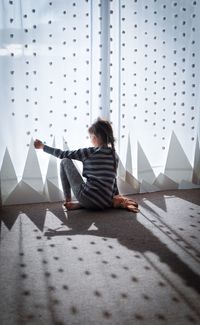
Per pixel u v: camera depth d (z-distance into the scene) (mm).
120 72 2293
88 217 2176
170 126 2514
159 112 2461
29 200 2393
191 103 2506
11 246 1797
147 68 2357
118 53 2270
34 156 2301
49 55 2174
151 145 2514
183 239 1893
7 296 1392
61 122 2293
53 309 1319
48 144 2311
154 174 2592
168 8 2293
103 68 2293
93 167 2227
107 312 1307
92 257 1693
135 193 2600
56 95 2244
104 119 2297
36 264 1627
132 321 1262
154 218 2170
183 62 2410
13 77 2141
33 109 2229
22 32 2088
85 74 2260
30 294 1405
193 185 2707
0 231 1969
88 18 2184
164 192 2645
